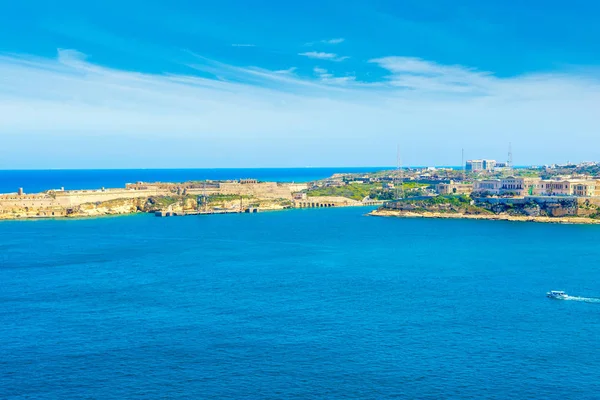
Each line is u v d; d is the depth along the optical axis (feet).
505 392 373.61
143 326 495.00
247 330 483.92
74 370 406.62
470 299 579.07
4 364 416.67
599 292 606.55
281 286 637.30
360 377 393.91
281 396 368.68
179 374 399.65
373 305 557.33
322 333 476.54
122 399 366.02
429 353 433.89
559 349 442.09
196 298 585.22
